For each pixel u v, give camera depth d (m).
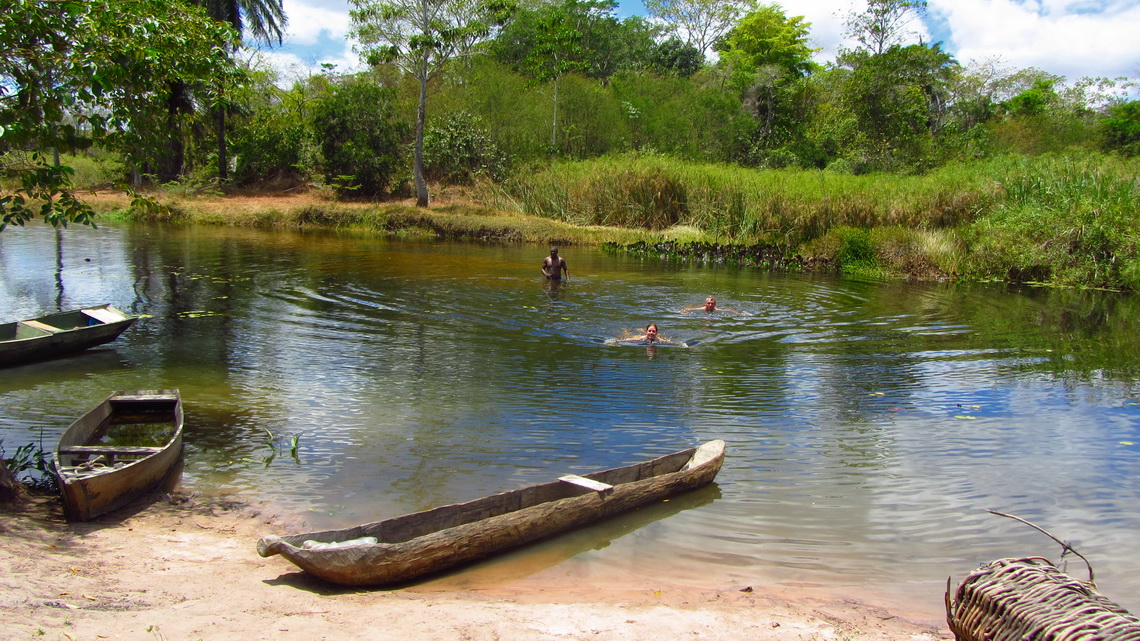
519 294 15.30
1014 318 14.34
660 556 5.35
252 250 21.50
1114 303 16.55
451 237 26.62
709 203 26.55
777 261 21.34
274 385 9.12
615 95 40.41
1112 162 23.14
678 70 52.66
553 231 26.00
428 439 7.43
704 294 15.87
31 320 10.85
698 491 6.43
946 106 46.06
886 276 19.94
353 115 34.47
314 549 4.60
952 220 22.88
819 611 4.61
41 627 3.72
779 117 45.03
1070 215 20.00
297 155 36.94
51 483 6.29
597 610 4.52
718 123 41.56
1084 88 47.78
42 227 25.30
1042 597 3.09
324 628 4.07
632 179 28.31
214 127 37.84
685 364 10.34
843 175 28.64
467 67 38.62
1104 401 9.09
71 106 7.48
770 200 24.59
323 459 6.90
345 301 14.29
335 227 28.09
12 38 6.85
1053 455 7.32
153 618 4.04
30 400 8.44
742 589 4.91
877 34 38.69
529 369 9.95
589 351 10.95
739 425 8.02
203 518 5.75
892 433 7.87
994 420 8.33
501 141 36.84
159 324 12.23
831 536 5.68
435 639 4.00
